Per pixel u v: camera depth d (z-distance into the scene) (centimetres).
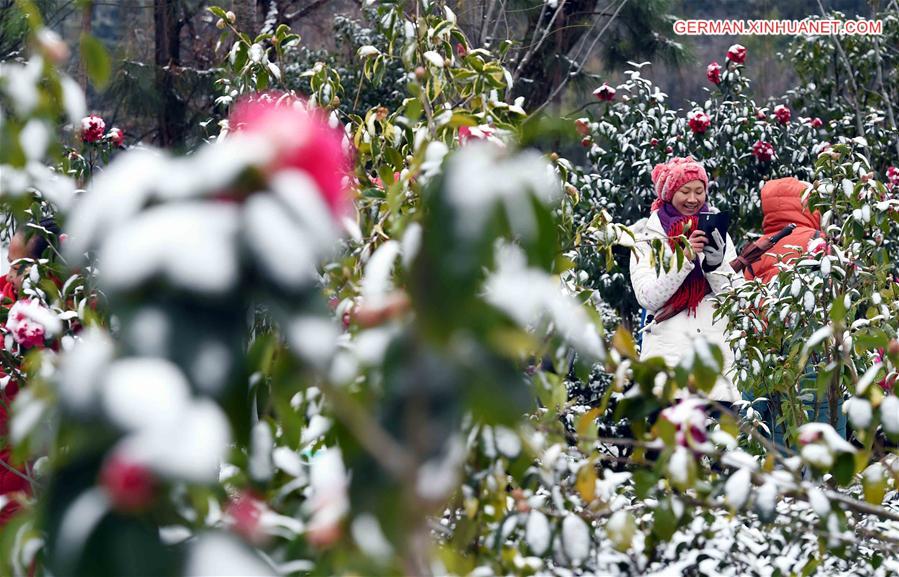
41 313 325
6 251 454
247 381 104
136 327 93
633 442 236
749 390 598
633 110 1077
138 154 101
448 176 101
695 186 667
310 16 1634
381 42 1357
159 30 1566
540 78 1295
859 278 534
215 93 1378
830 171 566
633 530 229
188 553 101
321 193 98
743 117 1071
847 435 621
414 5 426
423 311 100
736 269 688
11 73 169
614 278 905
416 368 108
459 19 975
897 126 1193
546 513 237
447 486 107
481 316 106
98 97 1431
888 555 323
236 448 170
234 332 96
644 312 684
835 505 244
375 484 119
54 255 417
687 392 240
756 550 325
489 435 218
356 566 122
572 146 1244
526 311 105
